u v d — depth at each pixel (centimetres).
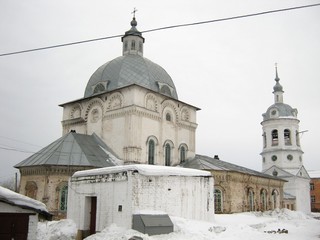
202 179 2228
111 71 3622
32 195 2747
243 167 4119
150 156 3312
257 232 2030
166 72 3903
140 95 3266
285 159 5722
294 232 2453
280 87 6178
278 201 4297
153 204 1912
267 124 5966
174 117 3656
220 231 1931
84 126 3550
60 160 2761
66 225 2114
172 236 1722
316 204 7138
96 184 2052
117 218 1867
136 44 4016
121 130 3216
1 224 1091
